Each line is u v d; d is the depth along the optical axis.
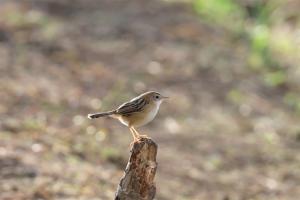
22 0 24.22
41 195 10.59
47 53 19.39
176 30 22.62
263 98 18.77
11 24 21.34
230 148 15.30
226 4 25.89
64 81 17.47
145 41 21.30
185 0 26.22
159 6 24.83
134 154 7.25
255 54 21.34
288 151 15.54
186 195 12.46
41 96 15.92
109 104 16.48
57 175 11.45
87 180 11.56
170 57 20.28
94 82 17.75
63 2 24.22
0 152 11.91
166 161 13.98
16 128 13.52
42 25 21.61
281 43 24.58
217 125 16.56
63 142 13.40
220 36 22.89
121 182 7.31
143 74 18.81
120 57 19.88
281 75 20.20
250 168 14.41
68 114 15.30
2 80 16.45
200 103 17.66
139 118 9.11
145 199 7.32
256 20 25.03
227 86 18.95
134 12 23.77
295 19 27.23
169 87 18.28
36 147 12.62
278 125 17.06
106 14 23.36
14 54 18.72
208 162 14.37
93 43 20.72
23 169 11.37
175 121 16.39
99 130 14.77
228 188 13.20
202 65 20.03
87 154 13.11
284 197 13.09
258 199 12.90
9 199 10.28
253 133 16.45
